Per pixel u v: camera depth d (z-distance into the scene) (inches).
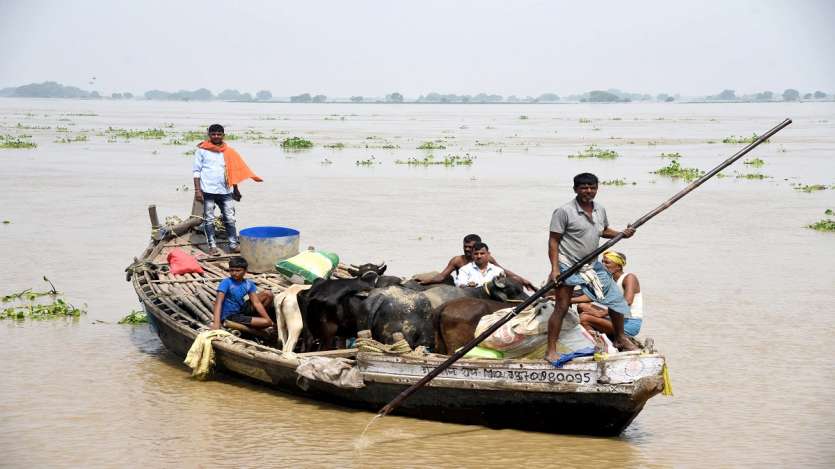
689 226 956.6
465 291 446.9
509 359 385.1
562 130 3314.5
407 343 415.5
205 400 436.1
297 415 416.5
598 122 4365.2
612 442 382.6
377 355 402.0
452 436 389.1
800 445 378.6
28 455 362.9
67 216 986.1
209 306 508.7
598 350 383.6
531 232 893.2
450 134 2938.0
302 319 452.8
